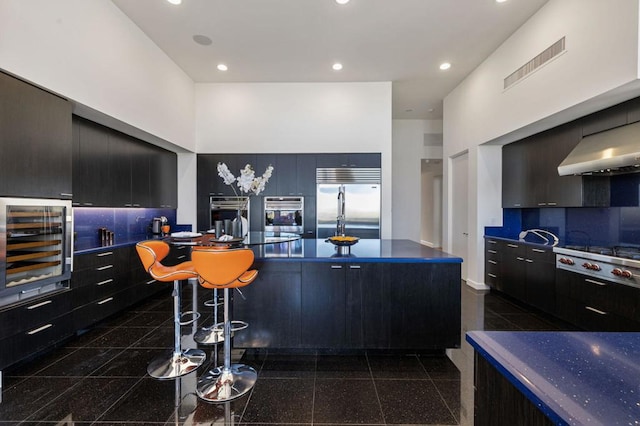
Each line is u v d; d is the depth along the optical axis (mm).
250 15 3193
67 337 2703
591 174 3049
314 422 1760
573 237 3639
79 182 3105
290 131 4977
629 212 2977
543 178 3594
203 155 5012
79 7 2662
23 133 2236
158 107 3916
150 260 2152
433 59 4113
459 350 2656
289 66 4363
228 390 1998
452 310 2469
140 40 3510
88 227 3727
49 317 2498
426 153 6891
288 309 2492
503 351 833
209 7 3076
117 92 3156
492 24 3332
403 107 6059
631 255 2531
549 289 3234
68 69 2557
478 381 927
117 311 3381
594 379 696
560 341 893
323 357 2537
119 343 2781
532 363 767
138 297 3750
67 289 2682
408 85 4992
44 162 2396
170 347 2693
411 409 1873
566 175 3100
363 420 1777
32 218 2312
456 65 4293
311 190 4953
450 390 2072
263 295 2494
